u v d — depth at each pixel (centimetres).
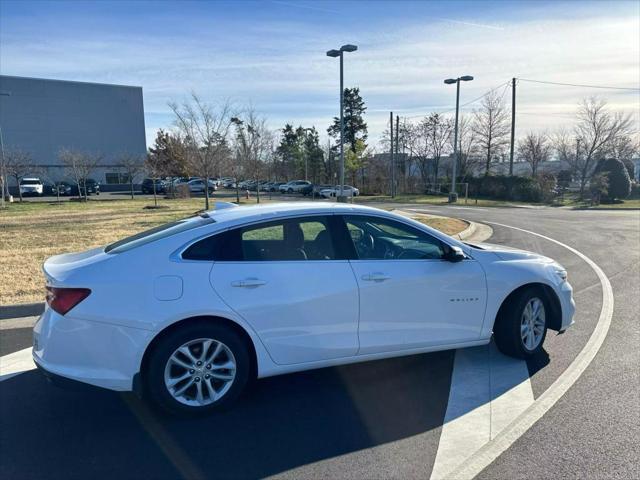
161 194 4156
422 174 5059
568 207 2998
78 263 331
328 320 348
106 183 5259
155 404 324
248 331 330
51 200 3212
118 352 307
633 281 756
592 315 564
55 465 276
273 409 341
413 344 377
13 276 748
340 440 300
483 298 398
